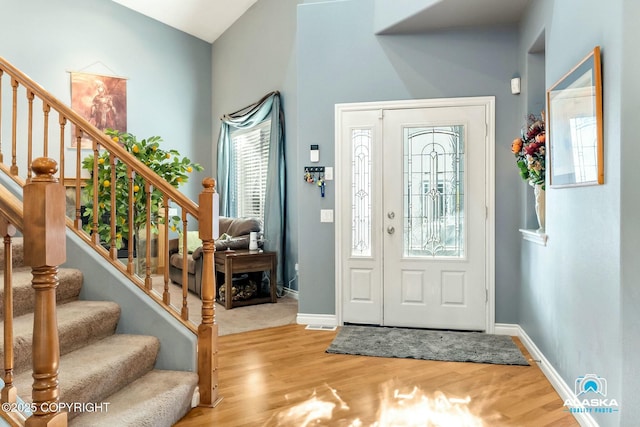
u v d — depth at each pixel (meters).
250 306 5.24
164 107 7.51
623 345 1.99
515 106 4.05
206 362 2.71
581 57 2.46
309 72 4.46
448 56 4.18
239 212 7.20
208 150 7.99
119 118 7.07
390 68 4.29
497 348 3.70
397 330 4.23
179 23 7.50
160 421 2.26
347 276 4.42
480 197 4.16
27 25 6.33
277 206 5.79
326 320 4.46
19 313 2.52
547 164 3.07
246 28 6.87
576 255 2.54
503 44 4.08
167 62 7.54
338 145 4.40
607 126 2.13
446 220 4.24
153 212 3.67
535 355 3.45
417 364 3.36
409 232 4.31
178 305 5.21
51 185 1.58
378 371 3.22
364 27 4.34
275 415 2.56
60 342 2.38
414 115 4.26
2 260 2.75
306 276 4.50
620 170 2.00
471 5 3.68
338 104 4.39
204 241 2.76
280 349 3.72
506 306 4.11
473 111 4.14
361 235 4.40
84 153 6.59
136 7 7.12
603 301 2.18
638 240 1.98
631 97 1.98
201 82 7.93
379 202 4.34
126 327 2.83
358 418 2.51
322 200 4.45
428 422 2.46
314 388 2.93
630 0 1.97
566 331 2.71
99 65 6.89
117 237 3.65
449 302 4.24
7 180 3.00
